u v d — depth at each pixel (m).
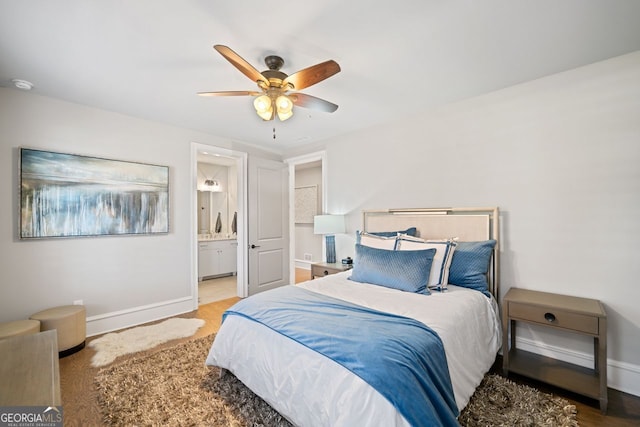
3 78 2.27
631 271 1.96
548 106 2.29
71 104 2.75
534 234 2.35
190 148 3.65
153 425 1.59
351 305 1.86
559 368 2.09
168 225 3.42
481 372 1.83
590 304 1.96
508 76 2.28
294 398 1.41
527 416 1.65
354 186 3.70
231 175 6.11
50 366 1.12
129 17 1.57
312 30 1.70
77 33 1.71
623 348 1.98
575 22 1.64
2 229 2.42
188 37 1.76
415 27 1.68
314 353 1.39
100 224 2.91
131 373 2.12
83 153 2.82
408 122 3.16
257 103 2.00
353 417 1.15
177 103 2.79
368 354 1.24
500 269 2.51
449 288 2.29
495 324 2.19
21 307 2.49
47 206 2.61
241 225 4.26
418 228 2.99
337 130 3.68
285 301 1.93
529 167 2.38
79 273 2.80
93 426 1.61
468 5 1.50
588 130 2.12
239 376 1.79
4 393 0.94
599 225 2.08
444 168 2.88
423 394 1.15
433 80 2.34
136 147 3.18
